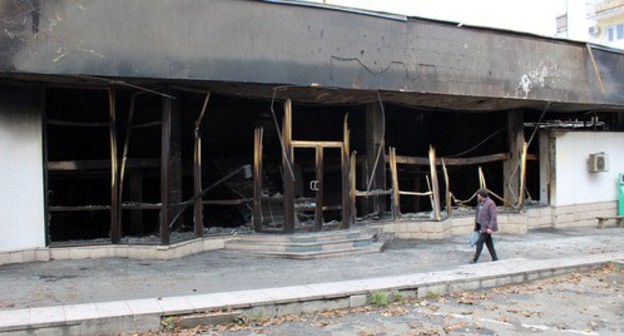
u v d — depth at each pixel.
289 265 9.88
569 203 16.56
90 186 13.95
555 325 6.70
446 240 13.44
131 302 6.77
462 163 15.12
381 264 10.05
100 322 6.07
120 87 10.47
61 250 10.07
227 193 14.62
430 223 13.55
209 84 10.52
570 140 16.69
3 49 8.62
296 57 10.74
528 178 17.62
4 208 9.62
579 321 6.88
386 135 17.47
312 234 11.53
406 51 12.05
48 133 12.52
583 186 16.95
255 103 13.82
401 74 11.97
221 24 10.05
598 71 15.13
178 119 10.77
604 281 9.14
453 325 6.66
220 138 15.35
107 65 9.23
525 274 9.06
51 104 11.97
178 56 9.69
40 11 8.84
